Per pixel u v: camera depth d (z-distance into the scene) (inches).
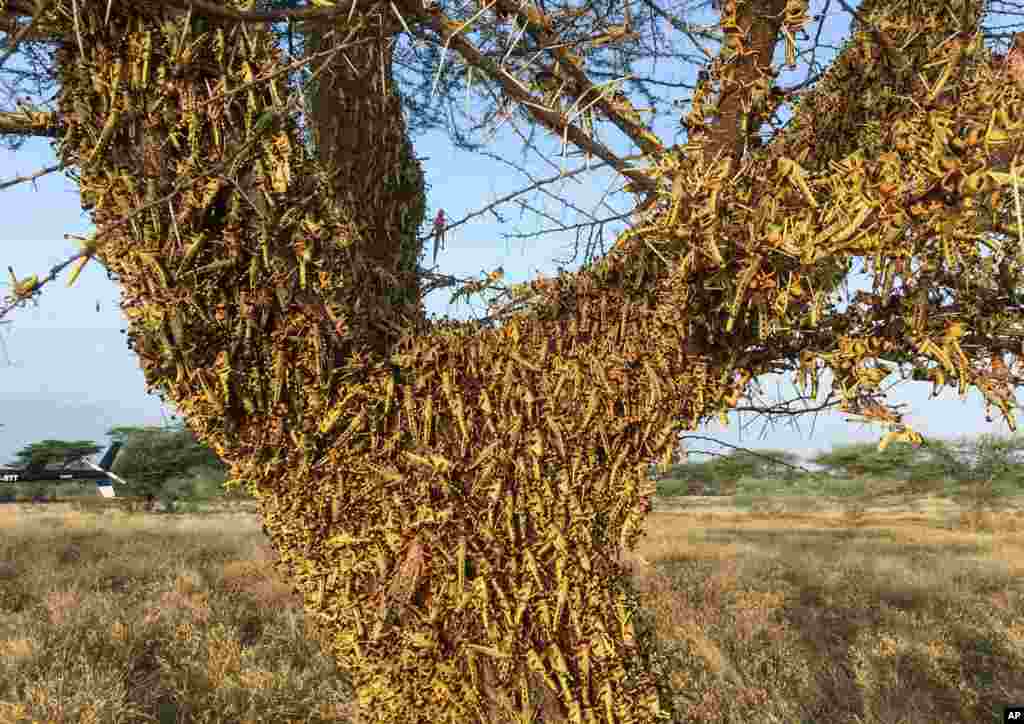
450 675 47.1
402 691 47.4
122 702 171.9
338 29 47.5
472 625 47.8
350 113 58.7
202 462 927.0
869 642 248.7
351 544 48.3
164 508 905.5
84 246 34.2
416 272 63.2
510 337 54.2
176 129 42.6
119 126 41.7
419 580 47.8
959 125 38.0
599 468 52.2
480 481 49.6
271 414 46.5
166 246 42.1
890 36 52.4
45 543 431.5
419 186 65.1
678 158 46.5
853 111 54.6
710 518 970.7
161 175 42.1
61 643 211.6
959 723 182.9
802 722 175.2
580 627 48.8
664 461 54.1
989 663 233.6
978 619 281.6
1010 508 821.9
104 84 41.6
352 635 48.4
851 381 49.7
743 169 44.8
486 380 52.0
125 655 208.5
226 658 203.9
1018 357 50.0
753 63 47.3
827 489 1035.9
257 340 45.2
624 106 52.9
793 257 43.1
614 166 52.2
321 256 46.3
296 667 202.4
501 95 52.9
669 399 53.2
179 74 42.3
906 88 52.0
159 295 42.6
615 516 52.2
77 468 910.4
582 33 55.2
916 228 39.9
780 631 264.2
